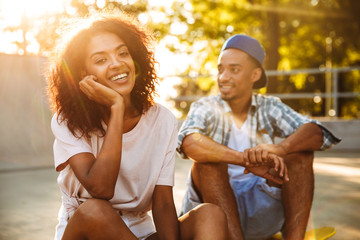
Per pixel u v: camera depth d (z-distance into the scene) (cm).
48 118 652
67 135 170
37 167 594
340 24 1612
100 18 180
